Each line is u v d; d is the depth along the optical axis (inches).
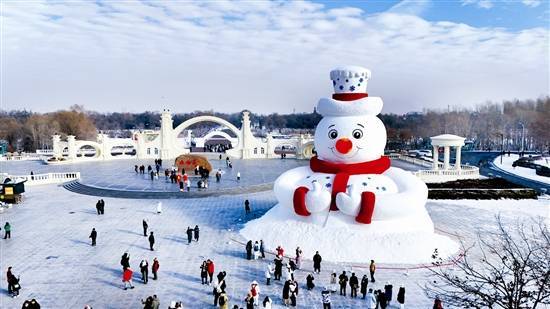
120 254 967.6
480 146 5004.9
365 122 997.2
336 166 1005.8
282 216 1051.9
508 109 5816.9
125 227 1187.9
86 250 994.1
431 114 5974.4
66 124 4579.2
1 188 1562.5
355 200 930.1
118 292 770.2
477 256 934.4
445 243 962.1
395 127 5738.2
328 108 1020.5
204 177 1908.2
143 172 2140.7
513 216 1299.2
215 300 721.0
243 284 805.9
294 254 947.3
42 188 1817.2
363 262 896.3
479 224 1203.2
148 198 1588.3
